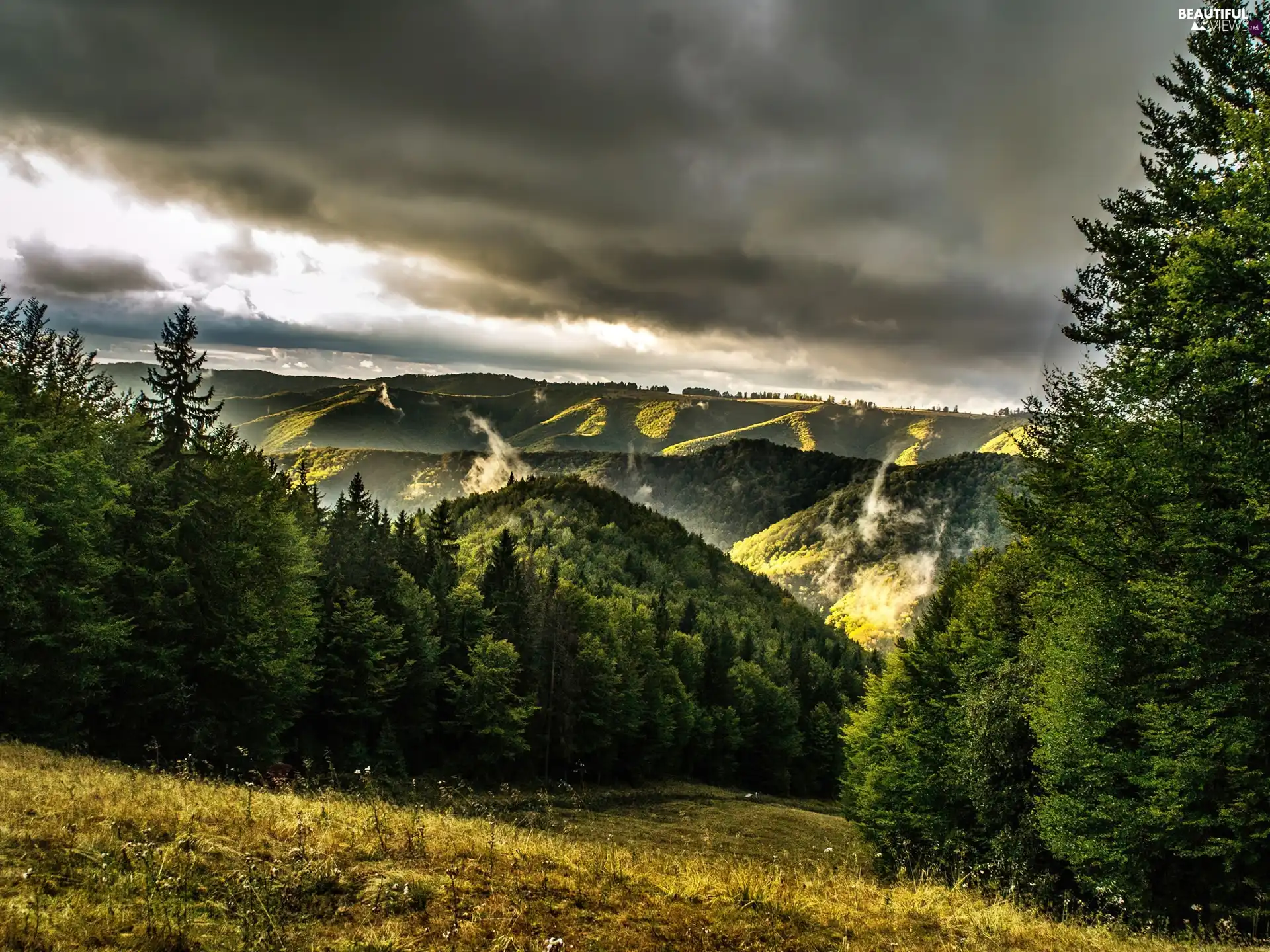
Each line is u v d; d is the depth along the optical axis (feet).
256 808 31.42
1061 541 61.26
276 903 20.86
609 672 214.28
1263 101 48.39
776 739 278.26
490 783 174.29
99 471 97.09
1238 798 44.29
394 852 27.61
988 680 81.10
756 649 352.49
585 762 212.23
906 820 100.73
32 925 17.04
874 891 33.68
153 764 45.75
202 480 114.21
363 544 180.55
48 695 81.82
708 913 26.08
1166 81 68.64
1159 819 47.52
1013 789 70.38
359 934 19.89
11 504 81.61
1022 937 28.58
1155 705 51.24
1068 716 57.72
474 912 22.54
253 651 109.91
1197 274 47.44
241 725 108.27
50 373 127.13
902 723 115.14
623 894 26.86
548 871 28.07
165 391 126.82
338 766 138.62
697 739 254.47
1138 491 55.72
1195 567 48.85
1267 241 44.88
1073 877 61.72
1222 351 46.34
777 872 33.45
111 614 93.97
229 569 112.88
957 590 126.52
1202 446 50.34
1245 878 44.52
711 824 157.58
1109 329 72.02
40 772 40.19
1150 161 70.28
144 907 19.25
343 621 150.30
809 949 24.20
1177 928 47.24
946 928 28.53
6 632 78.74
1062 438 72.59
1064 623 61.57
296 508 180.04
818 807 246.27
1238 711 46.57
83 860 22.15
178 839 24.45
